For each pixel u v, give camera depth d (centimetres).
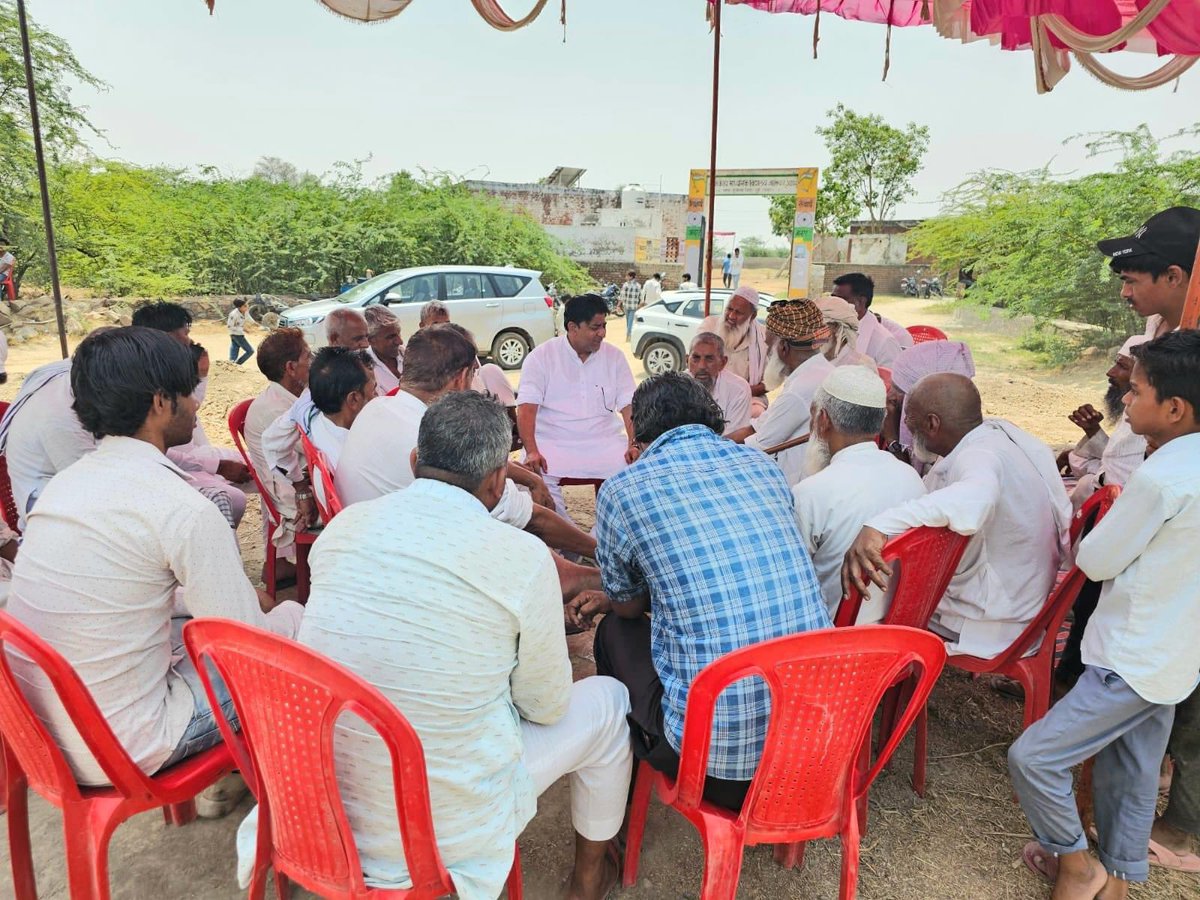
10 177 1540
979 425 254
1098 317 1332
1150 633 181
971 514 208
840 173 2897
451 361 286
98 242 1708
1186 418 180
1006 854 234
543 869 226
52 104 1555
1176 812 226
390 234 2039
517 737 165
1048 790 199
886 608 228
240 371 1020
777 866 229
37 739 165
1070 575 224
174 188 2095
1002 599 245
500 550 156
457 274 1222
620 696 205
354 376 314
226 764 189
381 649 148
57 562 166
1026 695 240
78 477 171
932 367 364
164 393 174
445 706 150
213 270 1911
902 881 224
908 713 173
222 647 147
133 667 173
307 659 137
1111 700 188
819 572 228
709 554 184
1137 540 180
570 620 246
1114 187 1342
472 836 158
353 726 147
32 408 283
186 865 221
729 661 157
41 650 152
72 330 1393
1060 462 385
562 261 2344
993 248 1586
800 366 376
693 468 197
